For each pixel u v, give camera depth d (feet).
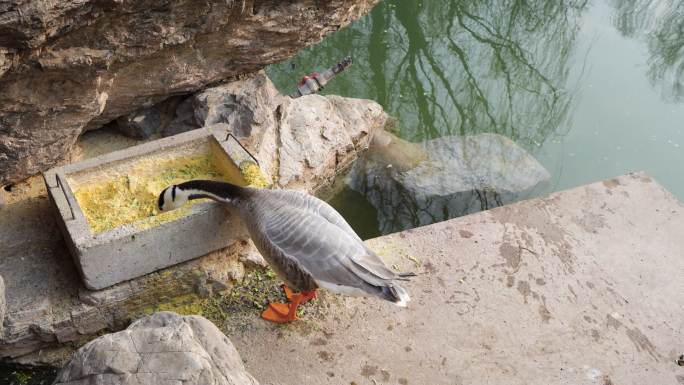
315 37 12.36
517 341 10.19
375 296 9.43
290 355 10.02
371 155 13.61
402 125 14.70
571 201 11.79
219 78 12.05
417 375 9.87
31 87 10.08
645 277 10.89
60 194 10.15
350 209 13.11
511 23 17.70
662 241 11.30
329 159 12.81
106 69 10.34
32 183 11.10
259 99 12.10
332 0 11.90
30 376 10.08
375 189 13.29
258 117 11.95
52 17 9.33
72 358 8.44
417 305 10.48
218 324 10.33
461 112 15.19
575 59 16.42
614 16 17.93
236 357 8.79
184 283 10.44
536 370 9.94
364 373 9.87
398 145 13.82
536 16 17.85
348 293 9.53
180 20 10.62
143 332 8.57
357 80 15.56
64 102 10.41
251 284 10.72
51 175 10.41
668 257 11.12
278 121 12.51
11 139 10.43
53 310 9.96
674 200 11.83
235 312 10.46
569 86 15.74
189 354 8.41
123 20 10.16
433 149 13.94
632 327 10.37
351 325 10.29
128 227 9.87
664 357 10.12
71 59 9.96
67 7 9.37
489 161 13.76
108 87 10.82
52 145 10.80
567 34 17.19
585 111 15.20
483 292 10.64
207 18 10.80
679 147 14.47
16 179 10.90
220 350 8.69
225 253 10.64
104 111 11.49
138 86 11.36
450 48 16.83
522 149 14.14
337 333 10.22
